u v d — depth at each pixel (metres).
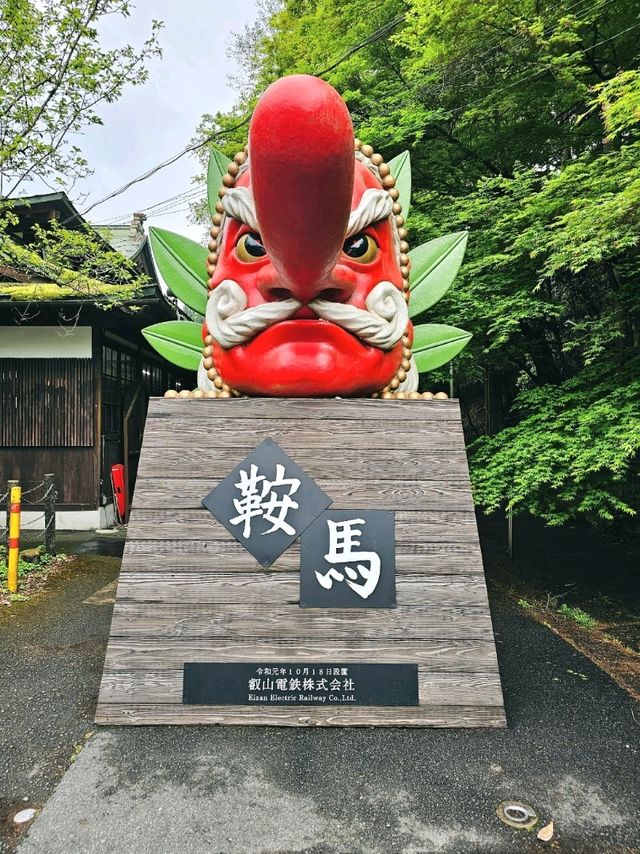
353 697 2.56
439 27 6.09
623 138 5.33
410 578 2.72
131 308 7.17
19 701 2.80
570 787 2.12
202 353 3.38
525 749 2.36
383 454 2.88
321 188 1.93
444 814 1.96
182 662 2.59
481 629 2.66
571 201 4.49
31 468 7.68
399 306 3.04
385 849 1.81
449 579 2.72
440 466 2.87
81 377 7.70
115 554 6.36
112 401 8.41
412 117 6.25
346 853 1.79
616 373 4.95
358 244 2.96
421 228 5.96
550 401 5.10
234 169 3.20
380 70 7.91
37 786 2.14
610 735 2.49
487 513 4.75
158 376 10.86
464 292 5.52
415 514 2.80
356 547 2.74
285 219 2.05
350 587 2.69
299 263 2.29
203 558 2.71
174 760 2.25
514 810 1.99
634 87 3.90
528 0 5.64
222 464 2.85
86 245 6.32
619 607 5.02
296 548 2.74
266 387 2.91
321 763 2.24
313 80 1.86
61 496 7.65
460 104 6.62
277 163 1.87
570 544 7.53
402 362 3.20
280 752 2.31
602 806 2.02
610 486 4.83
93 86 5.48
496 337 5.66
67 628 3.96
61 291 7.23
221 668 2.58
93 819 1.92
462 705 2.56
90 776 2.15
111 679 2.56
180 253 3.72
